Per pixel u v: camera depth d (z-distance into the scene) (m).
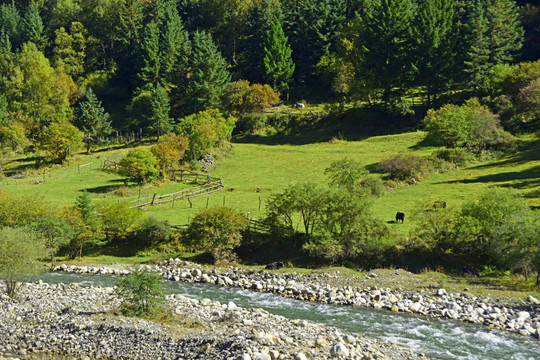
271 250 50.34
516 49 108.69
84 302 32.75
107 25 151.50
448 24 105.69
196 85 108.50
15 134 101.62
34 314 29.88
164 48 130.50
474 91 101.00
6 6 183.50
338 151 89.31
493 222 44.38
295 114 108.31
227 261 49.12
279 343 24.36
